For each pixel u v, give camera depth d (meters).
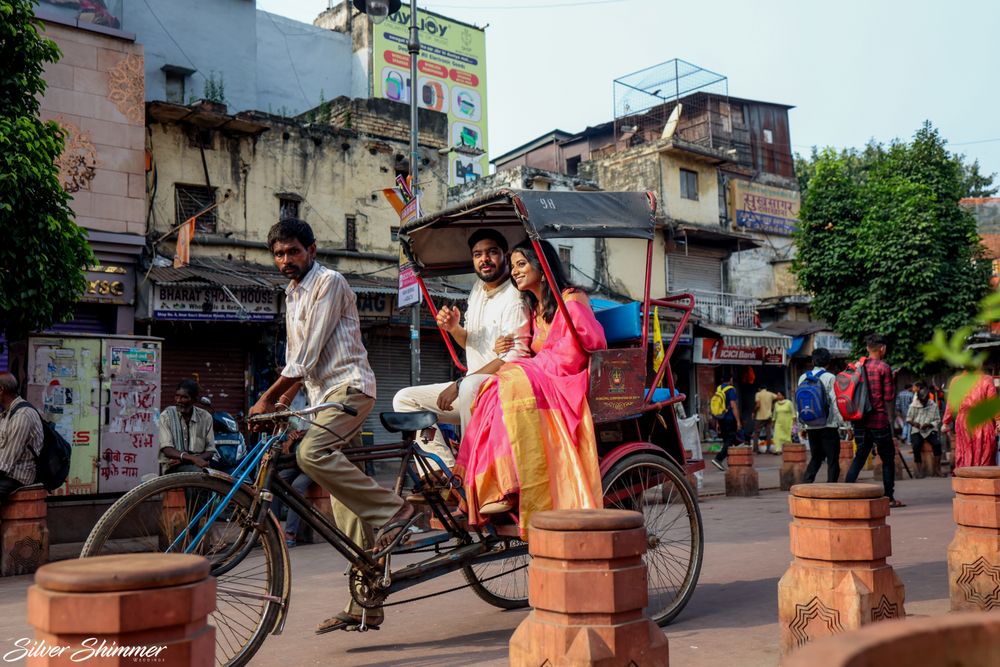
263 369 17.19
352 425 4.04
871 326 19.84
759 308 28.05
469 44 30.81
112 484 10.10
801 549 3.70
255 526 3.70
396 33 28.39
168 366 16.16
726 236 25.70
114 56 14.98
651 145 25.91
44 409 9.75
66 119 14.38
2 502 6.98
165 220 16.19
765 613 4.68
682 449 5.09
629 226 4.88
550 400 4.24
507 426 4.15
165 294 15.04
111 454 10.12
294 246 4.06
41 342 9.84
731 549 6.96
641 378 4.72
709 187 27.25
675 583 4.80
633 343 5.07
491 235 4.98
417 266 5.59
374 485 4.06
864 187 21.41
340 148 18.73
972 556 4.26
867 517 3.57
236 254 17.00
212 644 2.13
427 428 4.38
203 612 2.08
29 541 6.96
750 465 11.70
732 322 26.52
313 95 26.89
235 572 3.76
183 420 7.97
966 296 19.19
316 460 3.91
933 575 5.53
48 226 9.45
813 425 10.05
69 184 14.34
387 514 4.05
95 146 14.66
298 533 8.19
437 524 4.32
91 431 10.02
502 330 4.85
